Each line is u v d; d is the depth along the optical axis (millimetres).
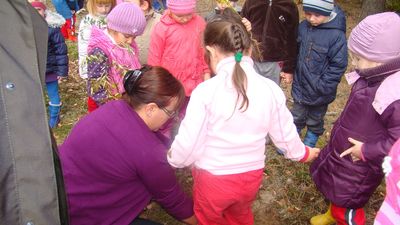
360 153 2189
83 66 3561
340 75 3176
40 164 1243
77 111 4348
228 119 2008
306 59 3252
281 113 2137
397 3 7473
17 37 1240
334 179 2441
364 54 2141
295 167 3518
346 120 2316
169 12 3100
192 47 3100
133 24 2777
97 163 1940
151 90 1926
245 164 2113
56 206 1284
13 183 1227
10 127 1211
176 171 3355
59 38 3672
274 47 3383
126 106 2004
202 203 2242
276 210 3098
